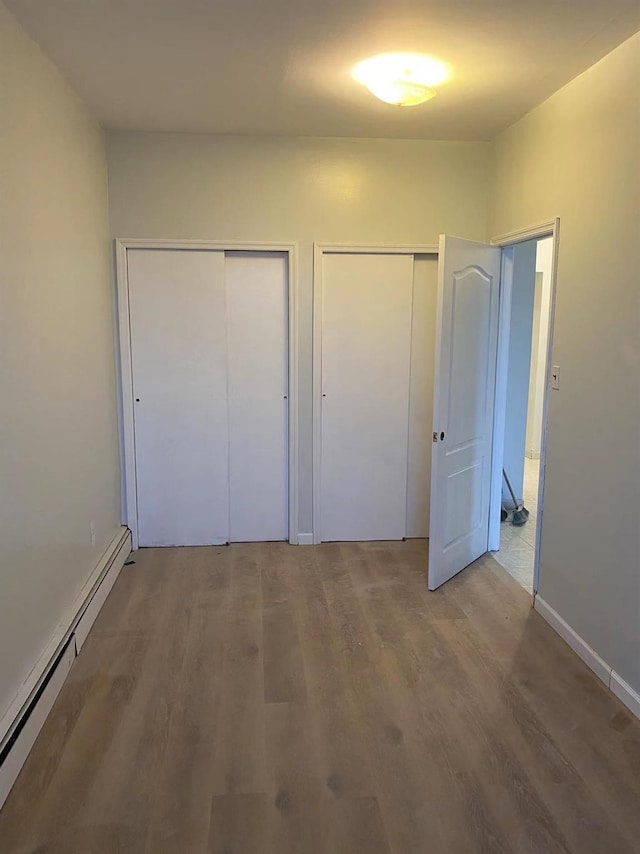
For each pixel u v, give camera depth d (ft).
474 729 7.57
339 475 13.69
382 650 9.38
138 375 12.90
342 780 6.72
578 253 9.11
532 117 10.60
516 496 15.79
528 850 5.84
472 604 10.94
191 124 11.61
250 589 11.48
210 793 6.51
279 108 10.62
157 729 7.51
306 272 12.81
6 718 6.64
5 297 6.86
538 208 10.43
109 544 11.91
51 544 8.39
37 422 7.86
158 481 13.29
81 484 10.01
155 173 12.24
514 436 15.55
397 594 11.32
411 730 7.55
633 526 7.84
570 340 9.38
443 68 8.77
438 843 5.92
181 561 12.76
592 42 7.88
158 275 12.63
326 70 8.91
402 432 13.67
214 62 8.66
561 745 7.30
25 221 7.57
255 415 13.44
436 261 13.24
